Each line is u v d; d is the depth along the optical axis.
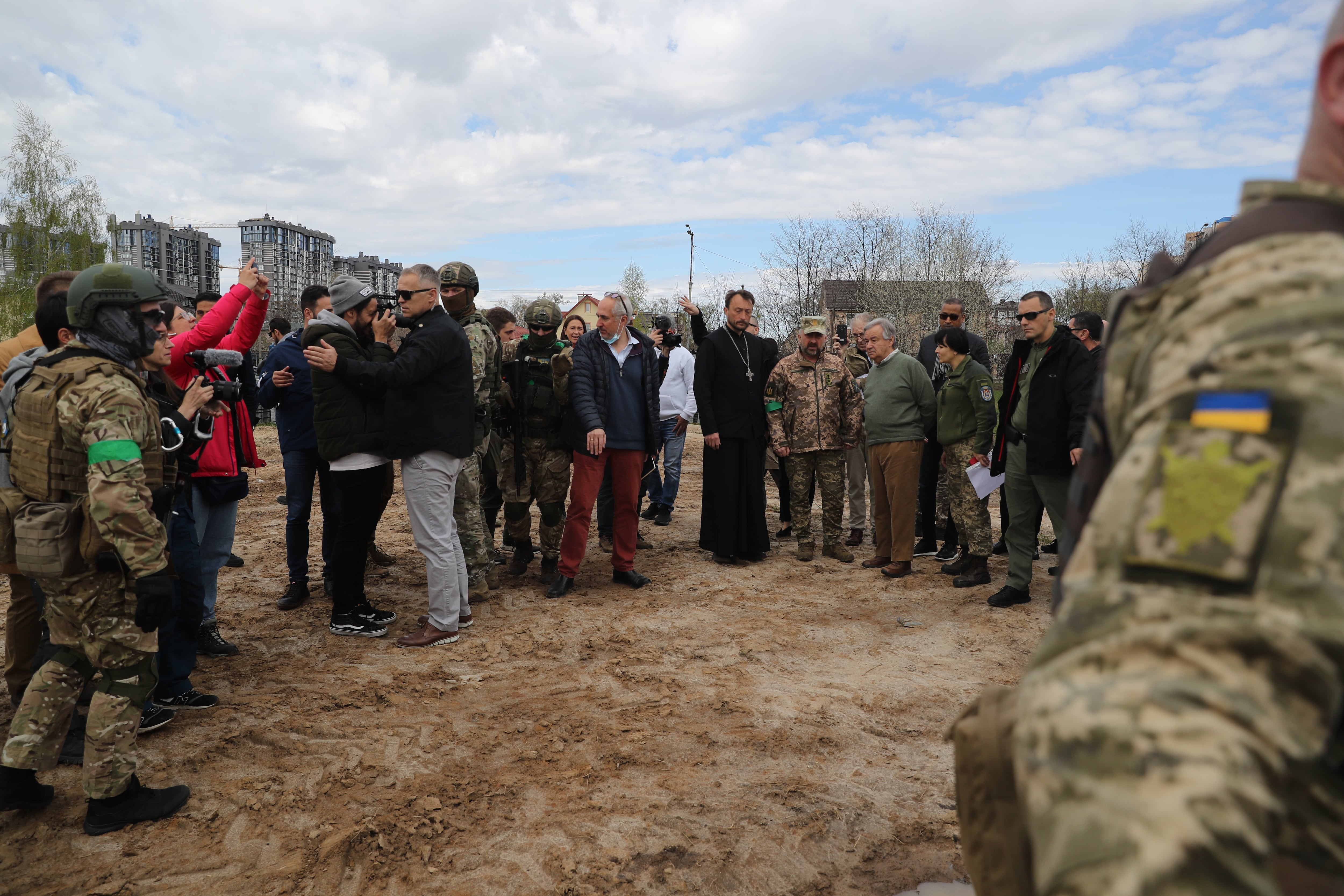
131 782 2.72
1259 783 0.42
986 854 0.76
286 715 3.54
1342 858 0.50
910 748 3.29
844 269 38.00
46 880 2.42
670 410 7.89
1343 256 0.51
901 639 4.67
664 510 8.02
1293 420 0.47
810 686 3.93
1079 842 0.43
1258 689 0.45
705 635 4.70
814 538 7.47
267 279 4.45
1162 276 0.66
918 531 7.84
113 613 2.62
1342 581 0.44
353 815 2.76
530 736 3.36
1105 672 0.49
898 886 2.40
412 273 4.29
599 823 2.71
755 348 6.48
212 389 3.29
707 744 3.30
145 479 2.64
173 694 3.55
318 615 5.00
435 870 2.47
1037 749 0.50
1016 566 5.35
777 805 2.83
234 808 2.80
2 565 2.68
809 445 6.50
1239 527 0.46
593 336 5.53
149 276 2.77
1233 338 0.51
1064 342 4.88
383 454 4.50
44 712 2.71
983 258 36.75
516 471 5.71
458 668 4.14
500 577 6.07
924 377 6.10
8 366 3.36
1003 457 5.36
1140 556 0.49
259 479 10.15
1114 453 0.62
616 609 5.20
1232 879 0.40
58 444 2.57
